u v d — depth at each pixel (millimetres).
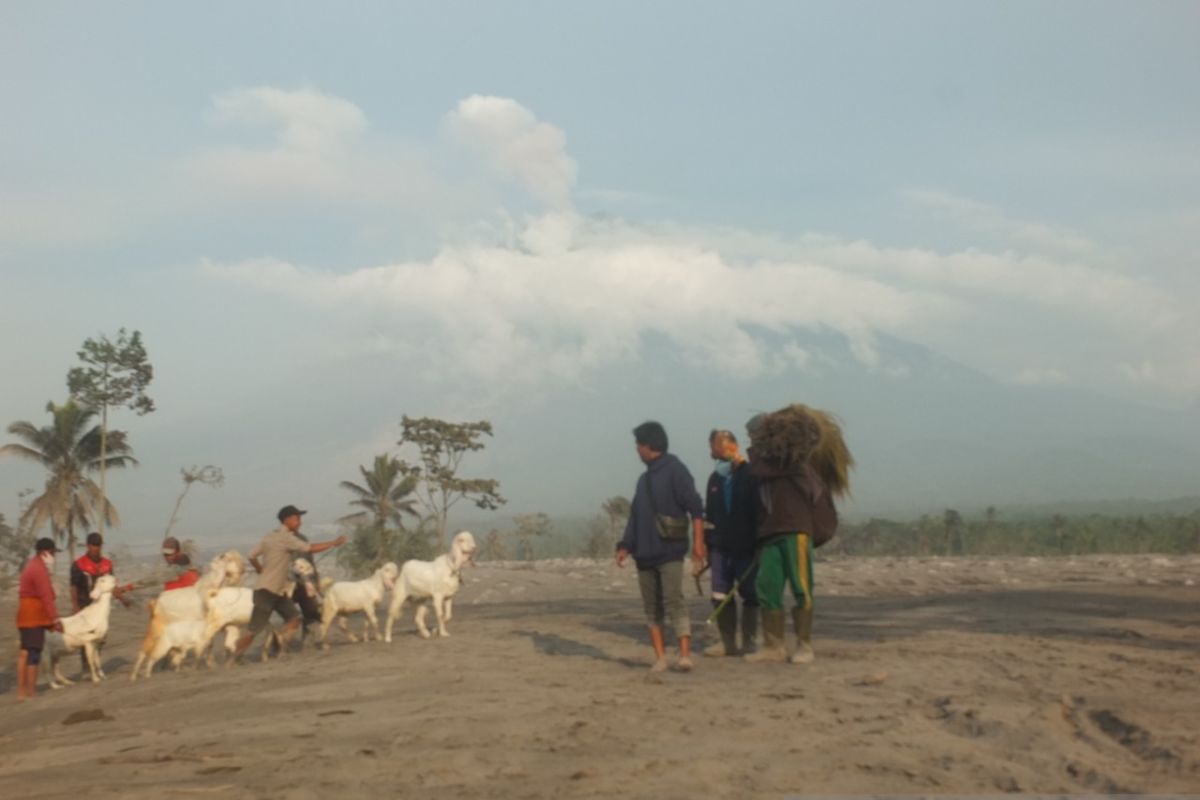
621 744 6586
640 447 10305
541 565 44625
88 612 14523
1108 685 8414
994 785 5500
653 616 10172
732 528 11461
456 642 13852
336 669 11805
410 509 58219
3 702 13242
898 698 7996
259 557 14812
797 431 10500
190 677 13016
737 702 8016
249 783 5906
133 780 6223
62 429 52250
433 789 5613
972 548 106312
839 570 33250
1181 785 5441
